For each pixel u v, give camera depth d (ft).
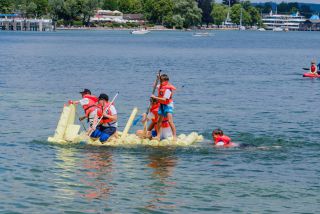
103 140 110.52
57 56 410.52
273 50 568.82
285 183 87.35
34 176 88.79
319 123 136.77
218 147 108.68
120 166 95.40
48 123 132.57
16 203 77.30
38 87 205.98
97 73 273.13
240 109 158.40
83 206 76.84
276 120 140.67
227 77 262.26
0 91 191.42
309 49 598.34
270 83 233.55
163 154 103.35
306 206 77.87
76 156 101.19
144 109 158.51
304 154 104.27
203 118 142.72
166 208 76.64
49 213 74.33
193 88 211.82
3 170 91.35
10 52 450.30
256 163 98.02
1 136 116.67
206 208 76.79
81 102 114.32
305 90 207.72
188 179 88.69
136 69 302.66
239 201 79.51
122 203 78.18
